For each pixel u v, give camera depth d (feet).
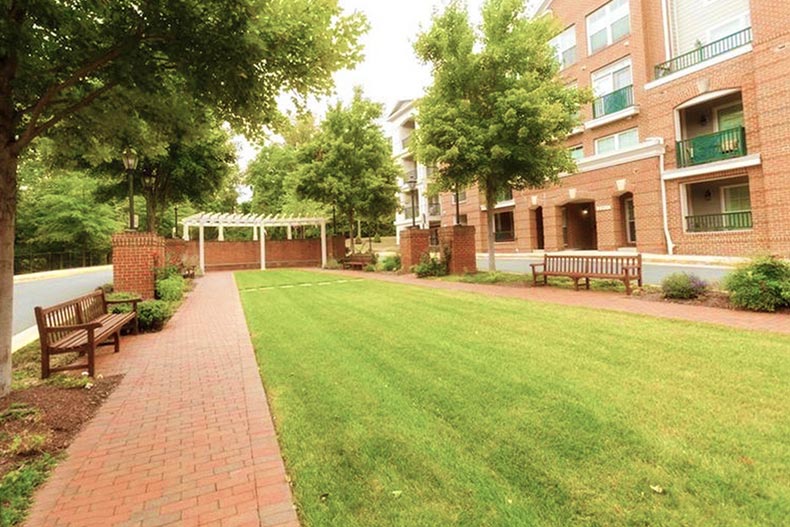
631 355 16.44
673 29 62.69
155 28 13.28
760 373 13.84
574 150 76.02
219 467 10.12
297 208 109.81
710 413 11.18
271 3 13.66
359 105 74.28
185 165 53.36
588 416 11.32
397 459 9.82
